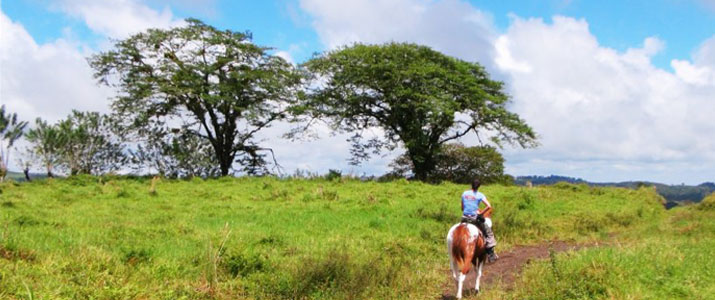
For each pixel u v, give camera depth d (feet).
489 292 34.73
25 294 24.13
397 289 35.55
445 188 101.14
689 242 49.26
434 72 120.47
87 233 43.39
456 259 33.78
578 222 70.69
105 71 115.65
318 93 129.08
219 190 86.43
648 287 30.66
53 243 36.96
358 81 122.21
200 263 35.37
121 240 41.39
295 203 72.54
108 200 70.74
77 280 27.73
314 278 33.81
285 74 127.85
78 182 94.17
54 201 67.00
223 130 127.65
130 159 115.34
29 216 50.08
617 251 37.88
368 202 74.49
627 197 105.40
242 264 35.29
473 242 33.88
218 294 31.01
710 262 36.60
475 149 145.28
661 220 80.48
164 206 66.13
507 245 55.47
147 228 47.52
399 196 86.17
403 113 127.75
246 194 83.25
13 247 31.65
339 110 124.98
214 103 116.26
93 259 31.96
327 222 57.72
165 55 120.06
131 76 116.78
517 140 127.75
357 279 34.24
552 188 109.91
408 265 42.19
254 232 48.78
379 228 56.29
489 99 124.06
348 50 123.24
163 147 116.67
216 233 46.83
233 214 61.67
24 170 107.45
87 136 111.14
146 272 31.81
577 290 29.96
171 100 119.75
